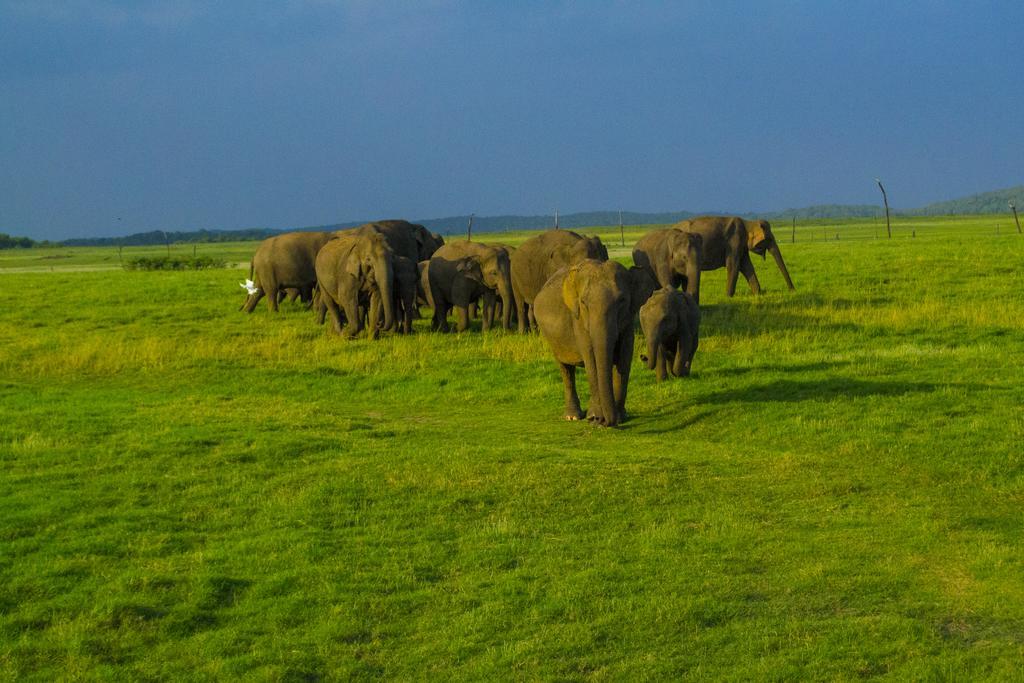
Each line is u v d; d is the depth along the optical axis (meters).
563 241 25.34
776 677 7.90
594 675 8.06
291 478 13.52
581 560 10.41
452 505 12.27
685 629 8.80
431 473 13.50
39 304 35.22
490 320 28.33
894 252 40.34
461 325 28.53
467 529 11.51
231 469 14.08
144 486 13.22
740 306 30.20
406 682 8.06
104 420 17.42
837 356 21.19
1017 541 10.57
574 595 9.45
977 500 12.02
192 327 30.03
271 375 23.44
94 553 10.70
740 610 9.15
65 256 149.12
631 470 13.53
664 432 16.64
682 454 14.68
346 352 25.36
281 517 11.91
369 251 27.20
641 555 10.51
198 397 20.47
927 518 11.43
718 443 15.60
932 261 36.69
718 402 17.84
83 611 9.25
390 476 13.44
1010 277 32.41
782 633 8.67
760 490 12.73
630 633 8.73
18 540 11.02
